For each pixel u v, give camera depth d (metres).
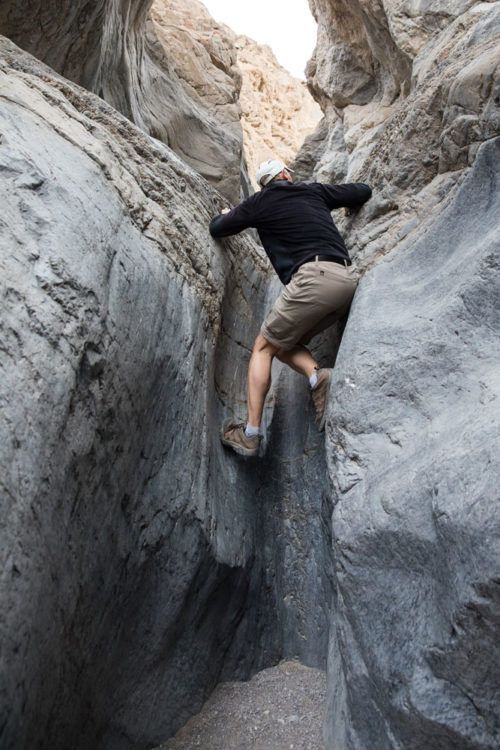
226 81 9.37
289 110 20.19
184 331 3.23
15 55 3.55
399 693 2.10
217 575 3.16
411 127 3.85
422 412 2.59
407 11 5.95
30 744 1.93
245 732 2.96
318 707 3.08
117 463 2.48
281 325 3.55
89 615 2.29
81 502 2.20
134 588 2.65
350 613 2.40
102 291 2.45
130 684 2.69
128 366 2.57
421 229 3.50
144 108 6.93
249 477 3.78
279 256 3.71
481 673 1.91
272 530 3.79
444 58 4.63
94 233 2.55
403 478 2.35
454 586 1.94
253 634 3.44
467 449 2.11
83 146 2.97
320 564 3.57
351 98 8.13
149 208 3.33
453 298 2.77
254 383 3.59
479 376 2.47
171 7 9.58
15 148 2.46
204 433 3.33
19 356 1.96
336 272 3.53
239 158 8.69
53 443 2.01
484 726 1.92
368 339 3.02
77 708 2.27
